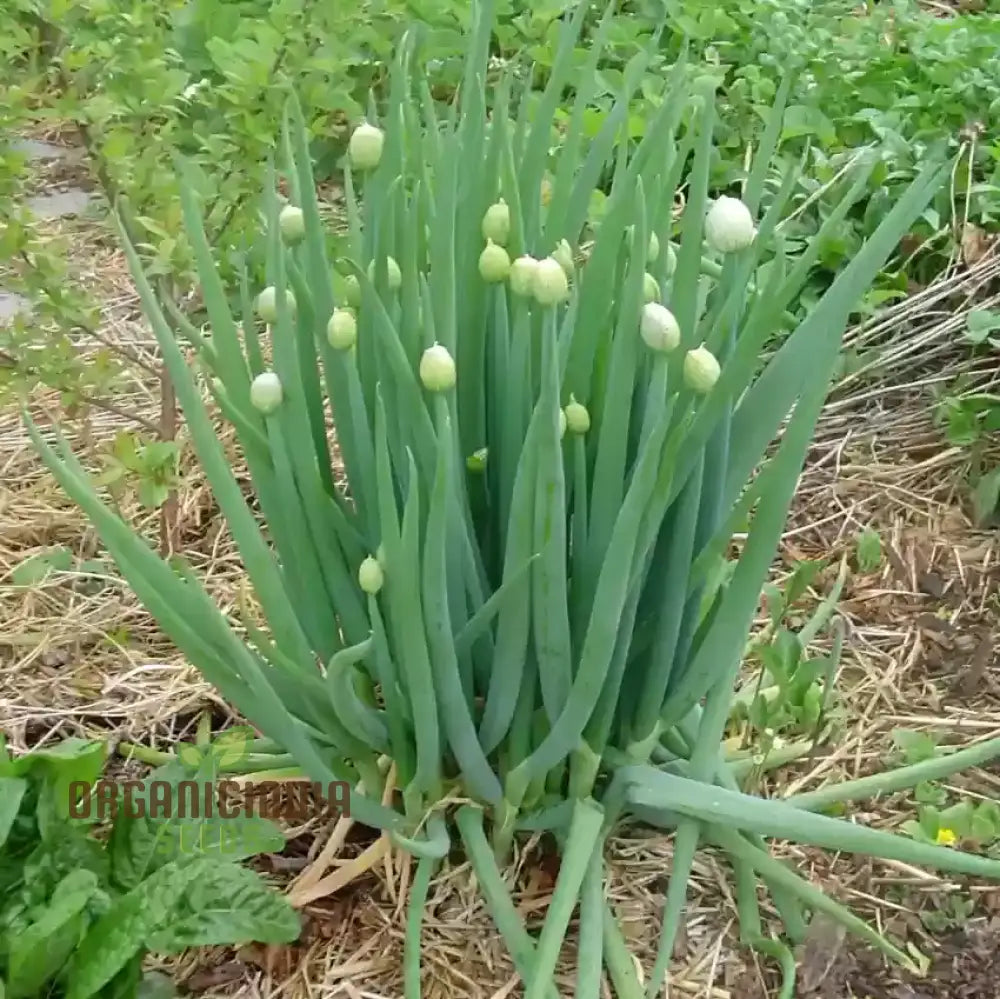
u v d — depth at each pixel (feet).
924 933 3.96
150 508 5.43
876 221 7.13
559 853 4.01
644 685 3.64
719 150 7.92
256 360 3.56
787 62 8.30
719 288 3.32
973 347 6.68
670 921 3.48
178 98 5.79
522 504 3.09
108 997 3.52
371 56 7.97
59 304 5.02
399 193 3.27
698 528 3.50
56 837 3.72
